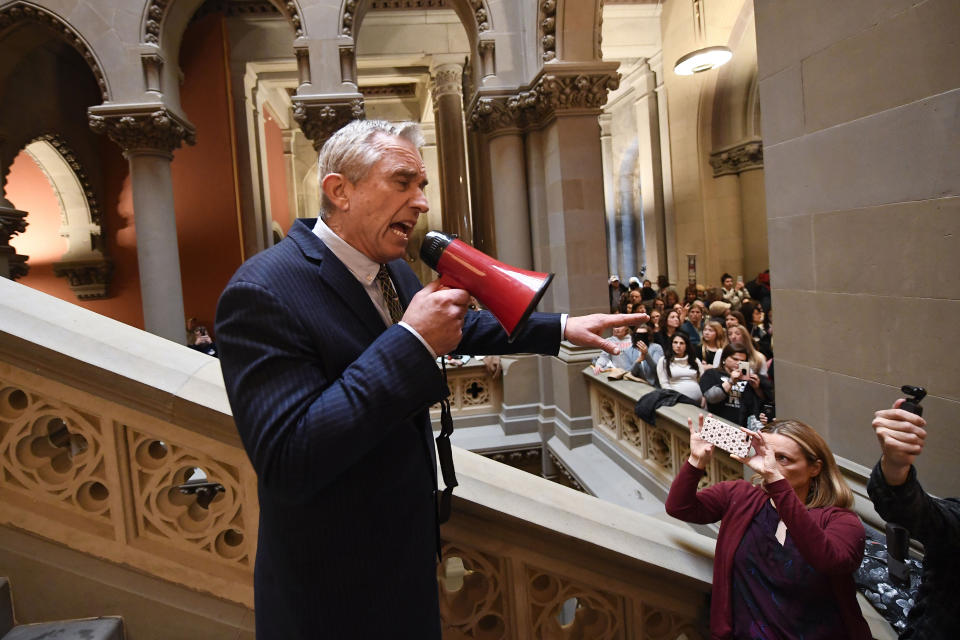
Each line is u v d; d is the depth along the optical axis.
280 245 1.09
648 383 6.08
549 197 7.20
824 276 2.57
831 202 2.49
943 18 1.95
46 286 10.73
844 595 1.67
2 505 1.58
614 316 1.39
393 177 1.03
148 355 1.61
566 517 1.73
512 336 1.01
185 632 1.58
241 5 10.70
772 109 2.81
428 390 0.94
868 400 2.38
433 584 1.21
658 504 5.25
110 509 1.60
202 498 2.61
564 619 4.57
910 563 2.16
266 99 13.58
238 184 10.84
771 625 1.68
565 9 6.41
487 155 11.81
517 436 7.83
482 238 12.45
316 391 0.94
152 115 7.15
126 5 7.21
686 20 12.84
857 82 2.31
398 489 1.11
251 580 1.59
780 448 1.93
